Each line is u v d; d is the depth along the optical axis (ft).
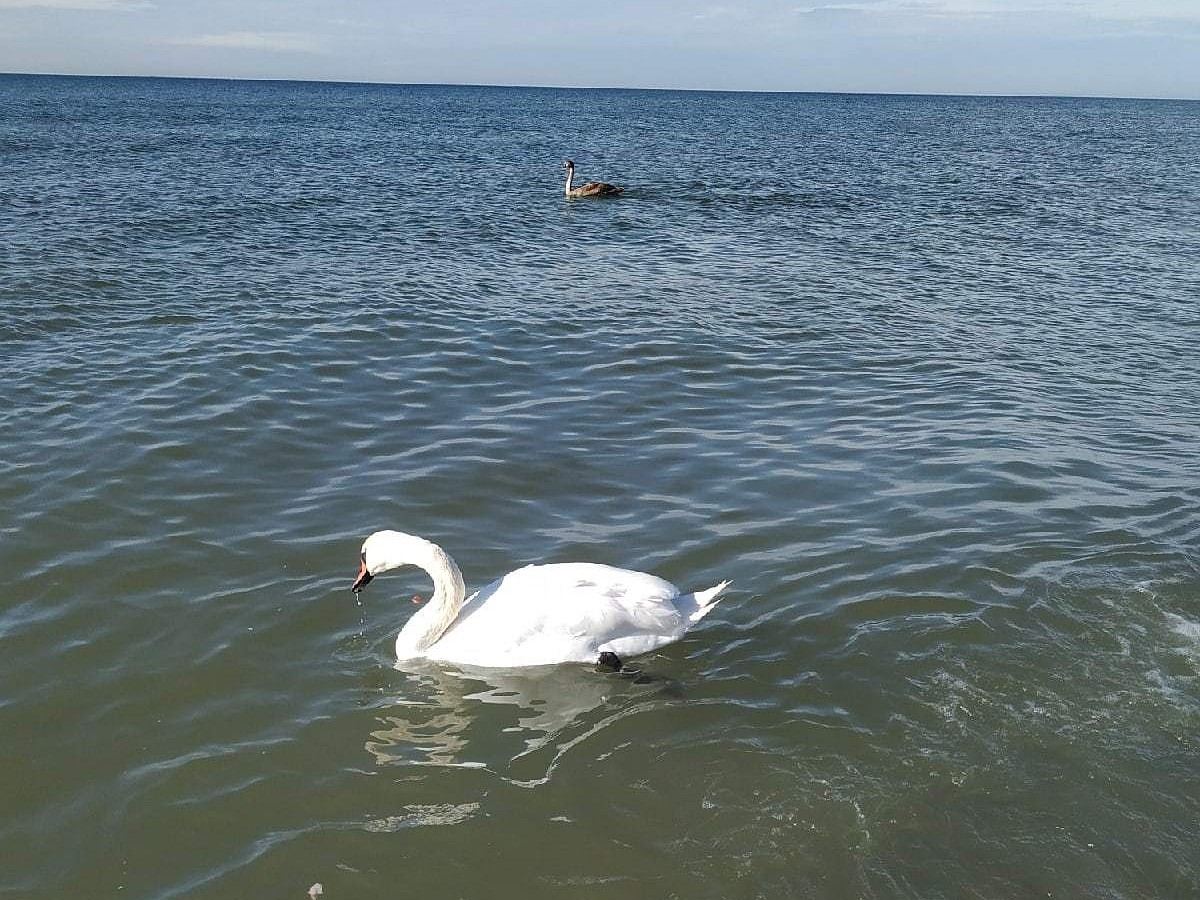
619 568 30.17
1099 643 28.50
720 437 44.50
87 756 24.11
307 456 40.91
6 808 22.48
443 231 97.25
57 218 92.32
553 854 21.47
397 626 29.99
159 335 55.98
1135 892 20.51
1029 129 355.15
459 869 21.06
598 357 55.62
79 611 29.58
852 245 96.02
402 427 44.42
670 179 153.99
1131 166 200.13
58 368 49.49
